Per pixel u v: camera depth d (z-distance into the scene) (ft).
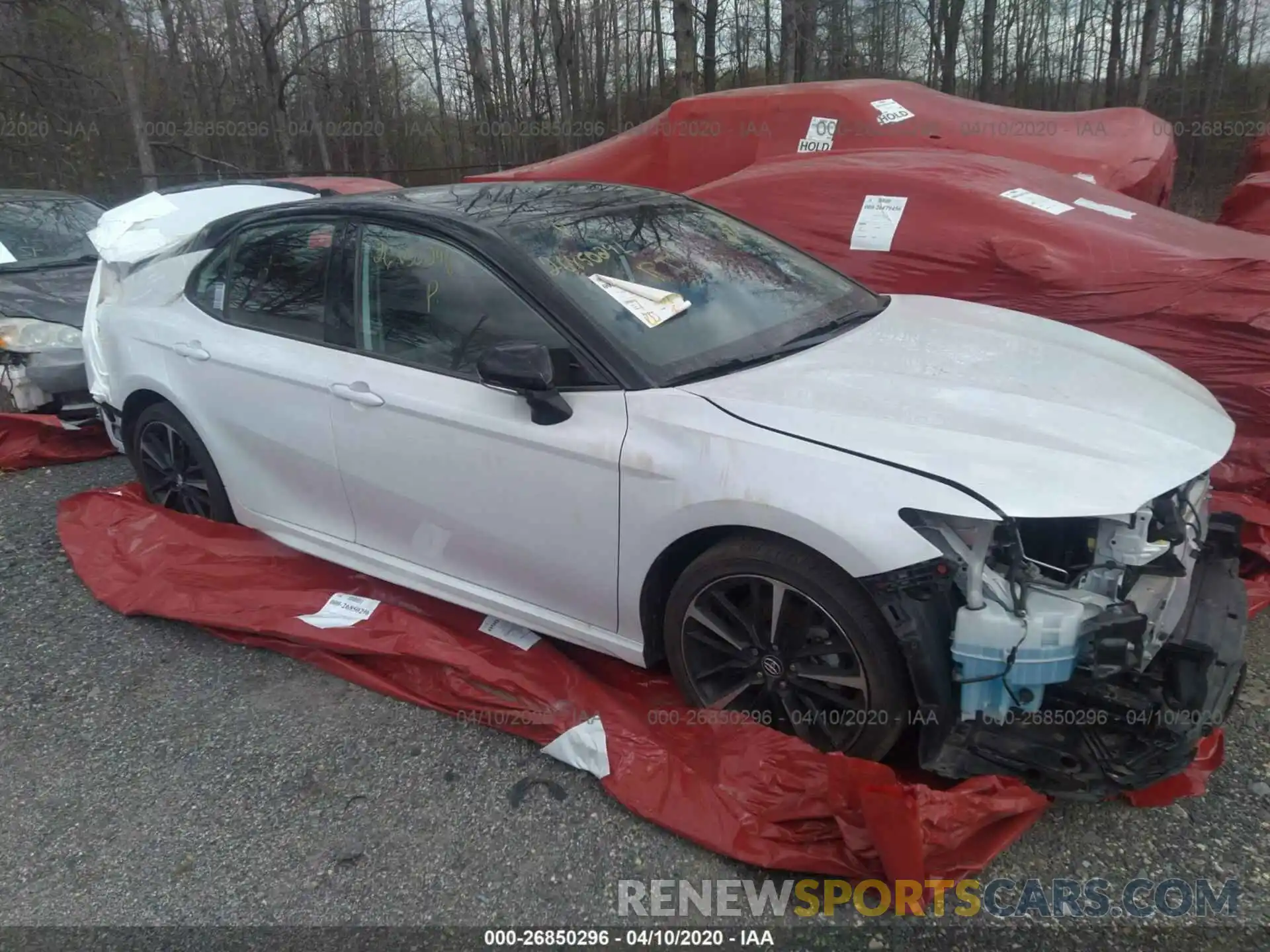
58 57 63.05
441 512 10.97
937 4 80.94
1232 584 9.25
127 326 14.71
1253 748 9.51
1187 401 9.67
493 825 9.14
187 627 12.98
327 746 10.43
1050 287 14.19
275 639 12.07
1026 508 7.63
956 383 9.41
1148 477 7.97
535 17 74.74
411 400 10.81
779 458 8.48
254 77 70.13
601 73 80.18
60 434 19.56
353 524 12.21
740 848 8.44
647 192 13.15
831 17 73.61
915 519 7.82
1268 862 8.16
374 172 72.64
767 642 9.01
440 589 11.50
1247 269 13.07
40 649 12.61
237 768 10.18
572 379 9.78
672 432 9.09
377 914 8.27
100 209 25.85
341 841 9.08
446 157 80.53
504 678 10.57
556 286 10.13
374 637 11.53
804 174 17.13
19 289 21.06
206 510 14.65
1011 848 8.46
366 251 11.66
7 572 14.66
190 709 11.27
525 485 10.05
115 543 14.47
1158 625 8.18
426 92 78.79
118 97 65.51
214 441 13.51
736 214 17.31
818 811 8.29
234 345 12.94
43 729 11.05
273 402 12.38
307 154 74.49
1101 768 7.77
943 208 15.67
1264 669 10.71
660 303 10.43
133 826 9.47
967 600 7.80
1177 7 71.05
